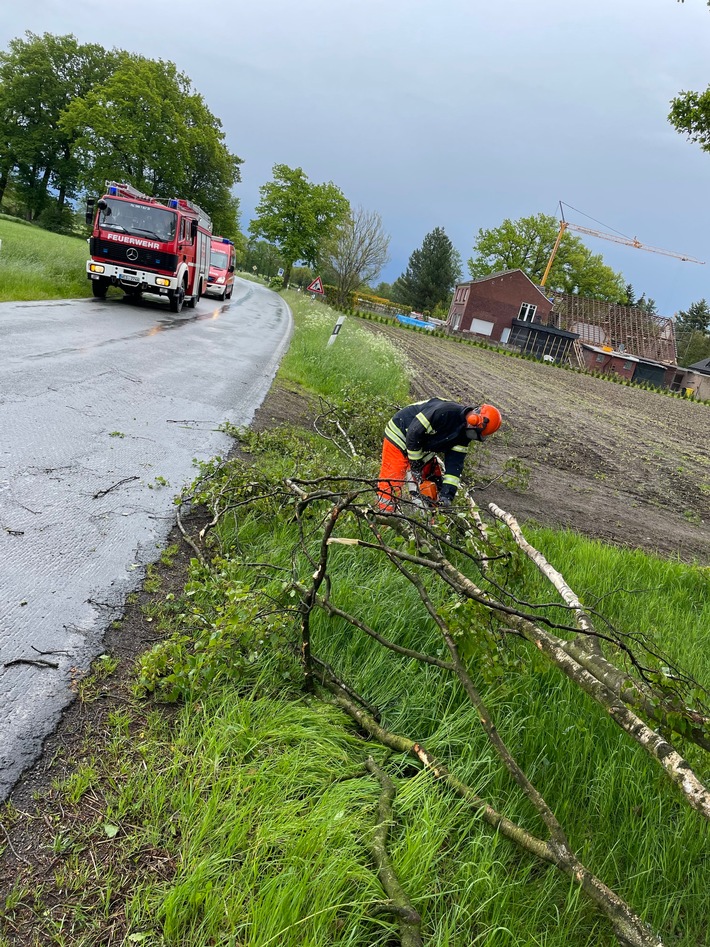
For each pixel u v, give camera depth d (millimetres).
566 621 4531
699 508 11422
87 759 2598
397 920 2215
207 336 16562
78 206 74750
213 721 2887
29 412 6629
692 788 2125
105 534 4504
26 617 3375
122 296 21094
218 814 2414
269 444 7285
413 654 3277
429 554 3482
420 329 61094
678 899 2785
